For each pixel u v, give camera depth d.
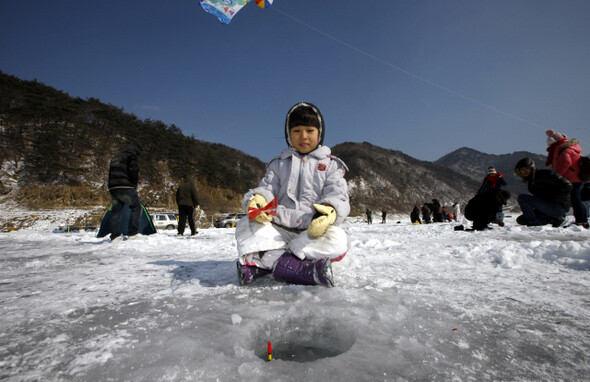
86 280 1.87
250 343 0.96
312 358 0.94
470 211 5.45
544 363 0.75
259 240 1.58
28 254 3.41
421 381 0.67
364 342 0.86
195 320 1.06
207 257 2.97
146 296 1.43
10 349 0.86
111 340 0.90
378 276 1.75
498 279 1.65
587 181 4.51
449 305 1.18
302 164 1.83
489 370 0.72
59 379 0.70
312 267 1.46
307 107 1.89
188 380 0.68
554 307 1.16
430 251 2.77
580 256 2.07
